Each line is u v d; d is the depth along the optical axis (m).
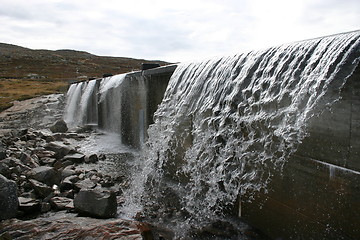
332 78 3.00
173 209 5.09
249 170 4.22
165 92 7.20
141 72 9.17
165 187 6.23
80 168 7.75
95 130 14.85
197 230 4.30
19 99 26.08
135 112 9.94
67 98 23.09
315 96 3.19
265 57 4.28
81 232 3.82
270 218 3.89
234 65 4.96
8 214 4.53
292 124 3.49
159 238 4.11
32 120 19.25
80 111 18.27
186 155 5.98
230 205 4.64
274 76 3.88
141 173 7.29
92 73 63.44
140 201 5.50
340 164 2.94
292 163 3.51
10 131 11.57
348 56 2.89
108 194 4.80
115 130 12.56
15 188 4.70
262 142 3.96
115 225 4.02
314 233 3.26
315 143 3.21
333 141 3.00
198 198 5.43
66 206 5.02
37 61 76.38
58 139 11.94
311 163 3.26
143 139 9.40
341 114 2.91
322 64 3.20
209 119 5.18
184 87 6.43
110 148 10.57
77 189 5.93
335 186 2.99
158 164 7.23
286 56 3.88
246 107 4.28
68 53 106.12
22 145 9.89
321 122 3.13
